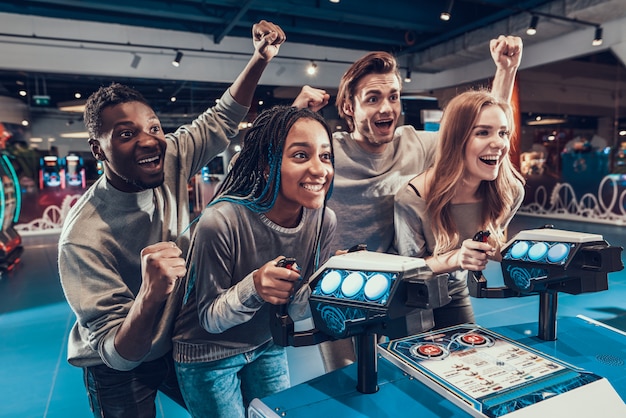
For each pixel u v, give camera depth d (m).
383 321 0.88
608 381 0.93
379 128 1.71
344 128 1.85
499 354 1.06
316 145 1.13
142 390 1.36
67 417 2.10
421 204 1.70
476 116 1.58
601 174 7.75
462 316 1.83
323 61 7.43
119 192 1.26
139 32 6.94
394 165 1.84
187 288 1.26
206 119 1.53
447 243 1.67
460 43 7.13
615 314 3.25
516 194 1.79
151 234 1.34
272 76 7.19
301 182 1.13
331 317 0.90
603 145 7.74
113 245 1.27
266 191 1.15
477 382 0.92
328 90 7.59
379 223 1.83
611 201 7.62
